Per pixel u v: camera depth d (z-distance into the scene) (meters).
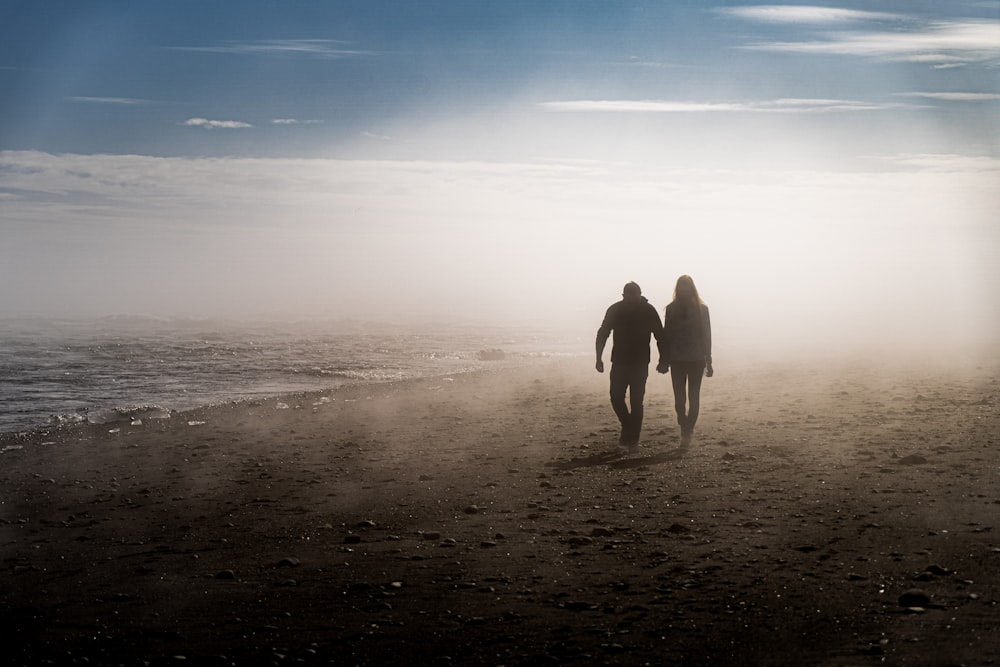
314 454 13.55
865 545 7.38
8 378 25.84
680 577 6.81
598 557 7.49
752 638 5.53
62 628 6.24
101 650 5.80
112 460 13.66
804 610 5.95
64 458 13.95
